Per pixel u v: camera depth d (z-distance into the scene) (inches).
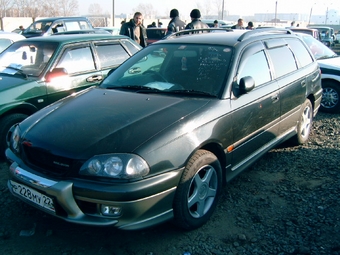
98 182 106.0
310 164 183.5
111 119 122.0
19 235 126.0
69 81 213.9
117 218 106.8
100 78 231.1
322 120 268.7
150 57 167.6
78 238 124.8
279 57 179.6
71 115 129.0
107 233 127.6
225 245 120.8
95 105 134.9
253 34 169.6
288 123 184.7
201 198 128.9
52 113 135.4
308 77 201.5
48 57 213.0
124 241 123.2
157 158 110.1
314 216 135.7
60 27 569.9
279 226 130.6
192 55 156.9
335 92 284.5
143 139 111.3
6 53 230.5
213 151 135.1
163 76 152.5
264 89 157.6
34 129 126.1
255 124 150.9
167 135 114.3
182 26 379.9
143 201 107.2
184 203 119.6
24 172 117.9
